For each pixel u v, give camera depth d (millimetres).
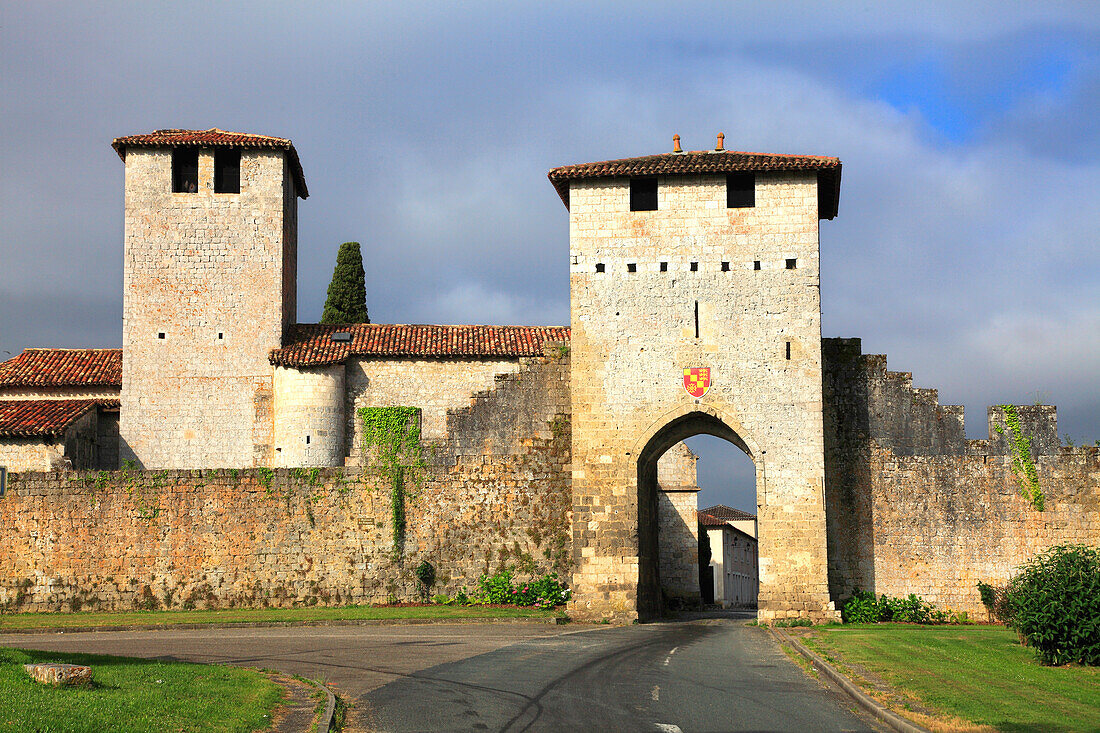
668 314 43031
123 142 53625
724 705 20953
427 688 23078
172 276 53562
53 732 16500
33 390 53281
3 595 44688
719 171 43125
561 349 47156
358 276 74938
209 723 18312
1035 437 43469
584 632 36531
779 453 42062
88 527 45156
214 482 45562
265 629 37906
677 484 55875
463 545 45875
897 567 43188
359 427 52438
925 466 43594
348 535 45594
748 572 90000
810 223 43000
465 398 52906
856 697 21469
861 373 44250
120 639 34656
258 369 53031
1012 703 20438
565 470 46531
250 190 54156
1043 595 26875
